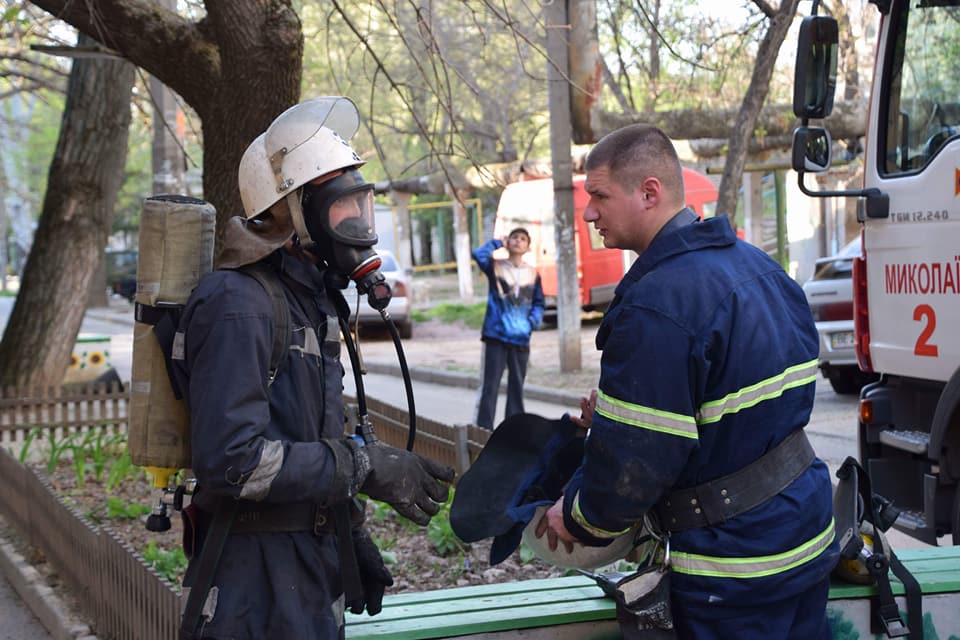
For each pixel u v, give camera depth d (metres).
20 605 6.02
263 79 6.40
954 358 5.04
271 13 6.36
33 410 9.88
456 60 19.11
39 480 6.37
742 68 12.25
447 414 13.20
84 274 11.51
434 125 9.32
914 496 5.50
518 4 13.44
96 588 5.17
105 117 11.49
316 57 18.14
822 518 2.69
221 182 6.62
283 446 2.38
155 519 2.70
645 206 2.67
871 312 5.64
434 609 3.20
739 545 2.58
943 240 5.09
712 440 2.54
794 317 2.68
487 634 3.06
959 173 4.97
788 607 2.65
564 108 14.07
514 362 9.81
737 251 2.63
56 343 11.40
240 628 2.43
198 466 2.32
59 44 9.12
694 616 2.62
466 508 2.90
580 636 3.15
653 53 10.98
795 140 4.80
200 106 6.74
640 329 2.48
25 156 49.28
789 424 2.62
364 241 2.53
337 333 2.60
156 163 13.29
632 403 2.46
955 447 4.99
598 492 2.53
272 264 2.53
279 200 2.52
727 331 2.49
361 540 2.78
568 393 13.55
